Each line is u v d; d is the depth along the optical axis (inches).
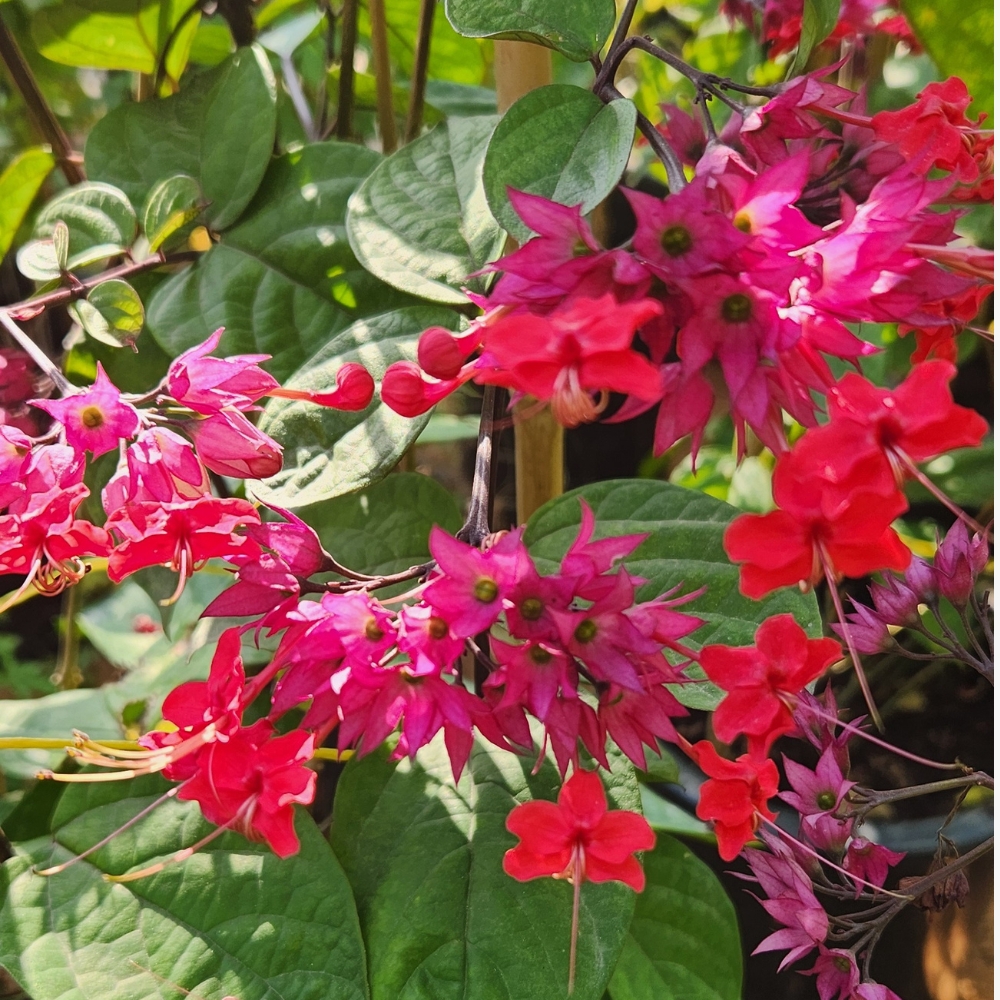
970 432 9.9
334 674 10.5
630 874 10.9
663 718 10.6
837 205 11.2
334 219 13.8
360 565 13.6
